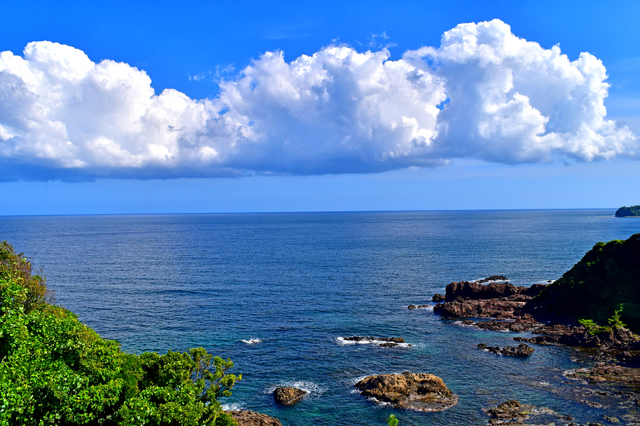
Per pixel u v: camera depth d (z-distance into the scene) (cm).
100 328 8450
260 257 19088
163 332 8206
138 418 3191
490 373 6269
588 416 4997
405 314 9531
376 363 6706
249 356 7012
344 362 6750
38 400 3028
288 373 6353
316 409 5322
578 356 6850
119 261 17762
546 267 15638
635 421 4866
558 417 4981
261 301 10688
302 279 13625
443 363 6669
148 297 11088
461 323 8800
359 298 11044
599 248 9550
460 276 14075
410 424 4944
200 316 9306
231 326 8600
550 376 6116
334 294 11500
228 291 11831
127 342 7681
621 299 8156
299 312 9662
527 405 5278
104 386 3397
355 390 5775
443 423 4947
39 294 4969
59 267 16075
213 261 17775
